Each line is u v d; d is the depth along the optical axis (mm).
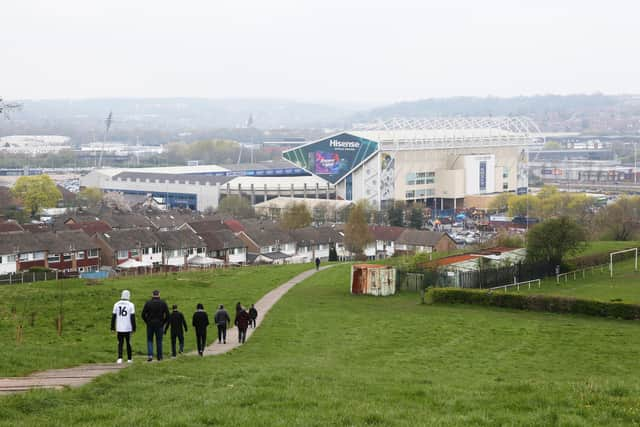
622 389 45594
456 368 66438
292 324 90188
